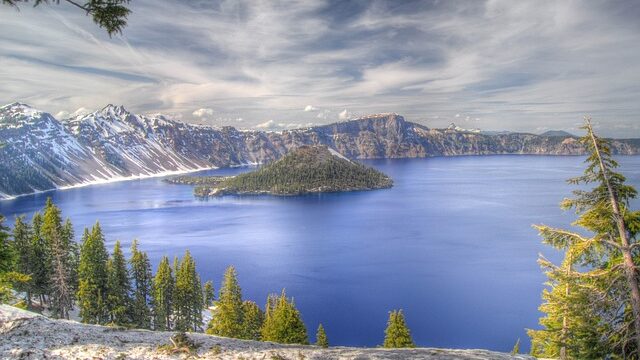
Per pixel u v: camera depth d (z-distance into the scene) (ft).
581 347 57.62
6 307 55.57
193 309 245.86
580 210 62.08
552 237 62.03
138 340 49.55
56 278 213.25
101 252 205.98
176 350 46.55
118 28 44.19
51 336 47.98
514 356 50.80
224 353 47.09
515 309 330.34
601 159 58.08
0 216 94.99
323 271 451.53
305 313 334.24
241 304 237.86
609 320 57.41
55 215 214.90
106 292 206.80
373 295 371.76
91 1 41.70
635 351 55.77
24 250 219.20
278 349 49.49
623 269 55.72
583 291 57.47
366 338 287.89
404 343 163.53
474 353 50.52
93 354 44.27
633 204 622.13
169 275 241.55
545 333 69.56
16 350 43.45
